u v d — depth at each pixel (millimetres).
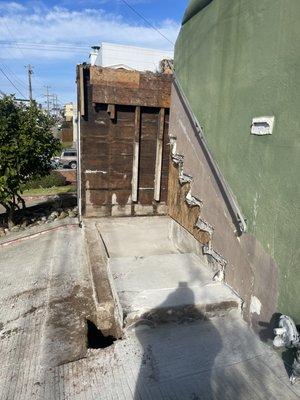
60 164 19625
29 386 2600
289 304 2377
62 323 3646
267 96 2527
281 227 2432
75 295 4266
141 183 6527
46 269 5086
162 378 2475
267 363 2553
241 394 2281
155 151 6441
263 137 2604
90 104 5887
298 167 2221
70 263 5219
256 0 2623
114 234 5867
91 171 6230
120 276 3693
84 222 6219
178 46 4879
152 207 6660
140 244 5547
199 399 2270
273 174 2496
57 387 2514
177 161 5105
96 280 3941
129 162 6340
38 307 4059
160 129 6215
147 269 3873
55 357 2982
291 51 2229
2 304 4262
